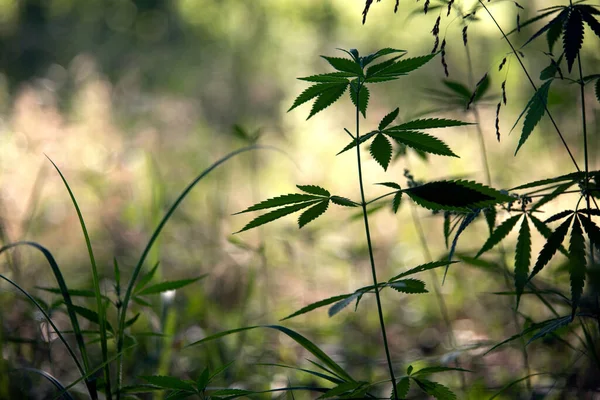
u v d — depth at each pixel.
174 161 6.86
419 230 2.95
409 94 8.08
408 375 1.61
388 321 3.99
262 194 6.50
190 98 9.80
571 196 4.38
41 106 5.65
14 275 3.10
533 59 6.42
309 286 4.34
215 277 4.13
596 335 2.14
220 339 3.15
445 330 3.76
